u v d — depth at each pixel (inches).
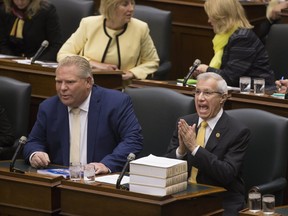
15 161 593.9
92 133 603.8
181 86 698.2
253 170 606.5
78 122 605.3
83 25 791.1
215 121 585.0
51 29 852.0
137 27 791.7
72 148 604.7
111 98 608.4
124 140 601.3
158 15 855.1
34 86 736.3
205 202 525.0
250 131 585.9
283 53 814.5
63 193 527.2
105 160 589.0
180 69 946.7
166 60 853.8
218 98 581.6
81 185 522.0
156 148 647.8
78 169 536.1
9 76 745.6
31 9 845.8
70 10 879.1
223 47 749.9
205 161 565.0
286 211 505.4
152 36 853.2
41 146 608.7
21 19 849.5
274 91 710.5
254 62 738.2
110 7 776.3
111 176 549.6
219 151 577.9
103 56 783.7
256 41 739.4
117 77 750.5
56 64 757.9
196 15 929.5
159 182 502.0
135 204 503.2
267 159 603.5
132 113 609.0
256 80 690.8
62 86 592.4
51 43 853.2
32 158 586.2
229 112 616.1
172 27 941.8
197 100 583.8
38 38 852.0
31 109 741.9
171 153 586.2
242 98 682.8
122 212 508.1
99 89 611.8
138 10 860.6
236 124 583.2
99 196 514.9
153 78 823.7
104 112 605.3
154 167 502.0
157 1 944.3
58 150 609.6
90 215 519.5
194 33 933.8
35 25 848.9
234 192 581.0
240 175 585.0
